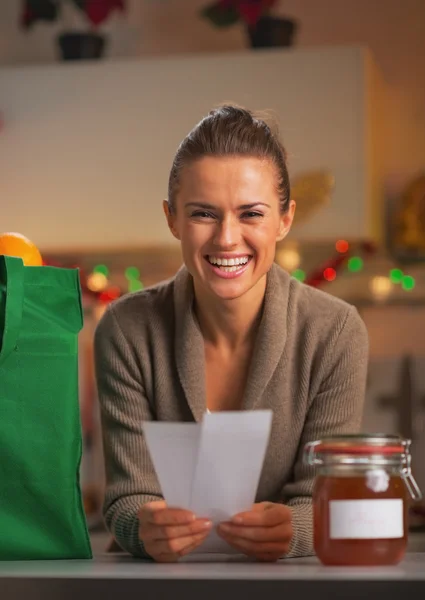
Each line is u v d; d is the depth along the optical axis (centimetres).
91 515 454
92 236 468
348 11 497
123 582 140
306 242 449
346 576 135
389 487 151
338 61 446
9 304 173
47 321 180
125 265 508
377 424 449
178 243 460
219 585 136
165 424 153
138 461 212
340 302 222
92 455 465
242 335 213
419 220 475
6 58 523
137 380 218
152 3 511
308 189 446
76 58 484
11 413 177
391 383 450
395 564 152
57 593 142
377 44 495
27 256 192
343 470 152
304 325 216
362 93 443
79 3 489
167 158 461
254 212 188
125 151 465
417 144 488
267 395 212
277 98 451
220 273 190
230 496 161
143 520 168
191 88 459
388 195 489
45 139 472
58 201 471
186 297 214
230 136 188
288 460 216
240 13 477
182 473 157
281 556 169
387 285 484
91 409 471
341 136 445
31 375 178
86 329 486
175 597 138
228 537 164
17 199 474
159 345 217
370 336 488
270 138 194
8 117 475
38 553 178
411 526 409
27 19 508
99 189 468
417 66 491
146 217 463
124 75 466
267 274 215
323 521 153
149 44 511
